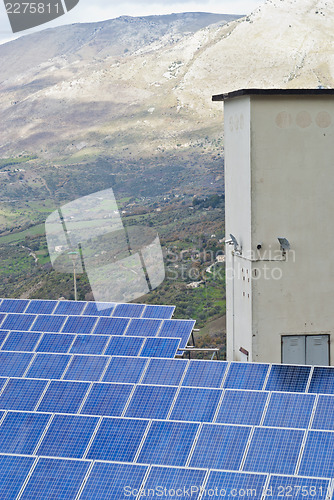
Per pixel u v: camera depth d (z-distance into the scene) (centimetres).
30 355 1981
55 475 1272
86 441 1398
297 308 2039
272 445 1307
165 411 1527
